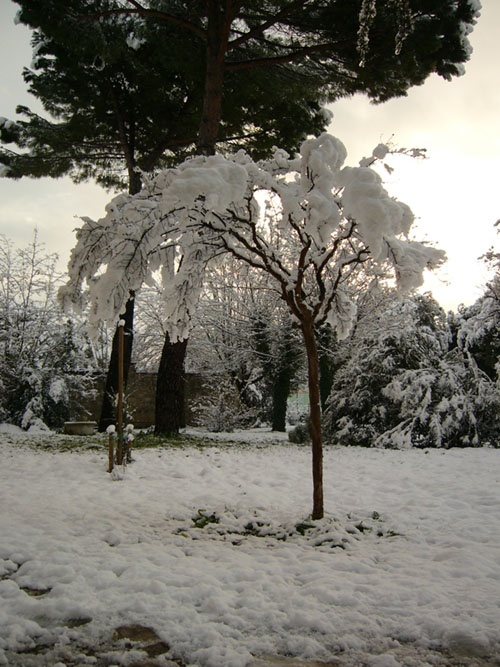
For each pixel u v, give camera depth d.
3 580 3.92
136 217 5.30
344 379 15.24
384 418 14.15
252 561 4.46
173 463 10.12
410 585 3.89
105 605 3.48
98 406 21.94
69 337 21.00
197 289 6.64
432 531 5.43
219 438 15.80
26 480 8.21
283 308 19.73
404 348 14.61
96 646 3.01
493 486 7.54
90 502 6.66
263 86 14.88
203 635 3.09
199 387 22.84
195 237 6.03
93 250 5.84
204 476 8.90
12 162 17.30
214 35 13.31
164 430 14.49
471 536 5.18
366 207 4.56
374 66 13.06
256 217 5.92
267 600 3.62
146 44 14.70
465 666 2.80
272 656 2.92
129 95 16.17
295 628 3.24
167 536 5.22
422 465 10.03
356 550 4.82
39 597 3.65
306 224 4.79
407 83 13.77
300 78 14.60
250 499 6.77
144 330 25.42
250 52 14.65
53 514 5.92
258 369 22.66
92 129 16.66
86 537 5.06
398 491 7.60
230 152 17.83
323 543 5.04
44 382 19.80
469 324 15.13
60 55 14.80
